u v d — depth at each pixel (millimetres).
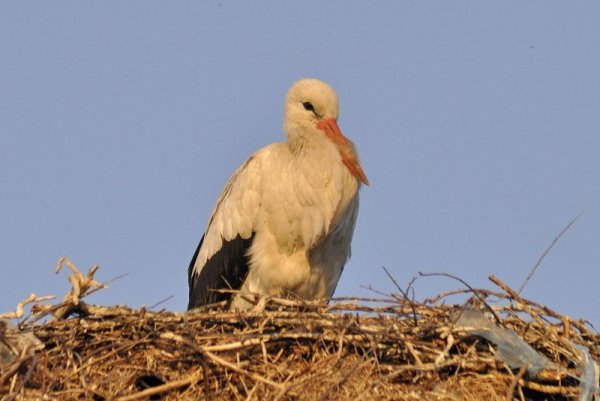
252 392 11273
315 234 13992
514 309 12234
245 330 12094
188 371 11844
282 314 12234
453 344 11859
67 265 12570
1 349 11586
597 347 12188
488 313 12172
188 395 11664
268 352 11938
